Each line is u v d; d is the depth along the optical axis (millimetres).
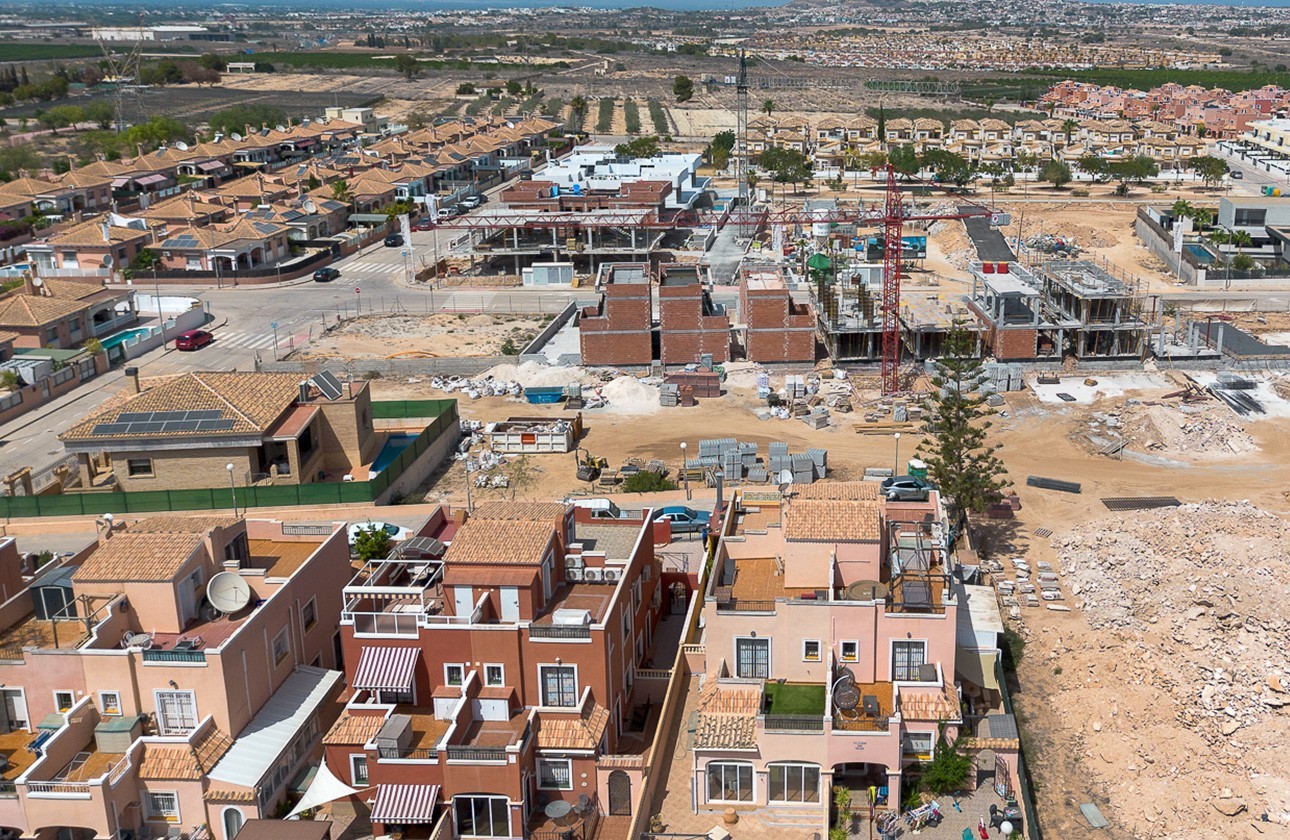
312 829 49000
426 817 49781
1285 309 149250
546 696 54125
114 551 56750
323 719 57625
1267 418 107250
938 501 65938
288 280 172500
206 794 51281
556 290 165375
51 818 49625
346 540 66438
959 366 94938
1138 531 78250
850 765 53844
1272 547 70438
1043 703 64125
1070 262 136375
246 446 88875
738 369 125125
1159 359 121625
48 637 55938
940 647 54312
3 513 88062
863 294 130125
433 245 195750
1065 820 54844
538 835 50938
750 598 58344
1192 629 65125
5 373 119375
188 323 148250
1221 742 57094
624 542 64875
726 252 184625
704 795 52688
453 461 102562
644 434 107625
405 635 54031
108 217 185125
